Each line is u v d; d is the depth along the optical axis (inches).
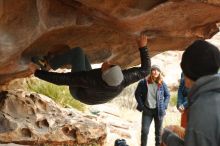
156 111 313.9
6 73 266.5
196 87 82.1
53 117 328.8
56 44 232.5
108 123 411.2
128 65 286.8
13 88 366.9
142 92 314.8
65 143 325.7
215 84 80.9
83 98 200.4
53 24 196.7
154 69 309.9
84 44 244.4
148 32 217.2
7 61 220.8
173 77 631.2
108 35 236.5
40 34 200.8
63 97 406.6
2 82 308.0
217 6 184.7
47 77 198.7
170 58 682.2
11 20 190.5
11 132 300.4
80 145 332.5
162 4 181.6
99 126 340.5
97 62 270.7
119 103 553.0
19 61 230.8
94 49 256.1
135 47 262.7
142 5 183.8
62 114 338.0
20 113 316.8
